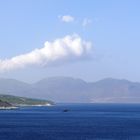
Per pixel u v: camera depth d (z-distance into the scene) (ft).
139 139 533.55
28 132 615.57
